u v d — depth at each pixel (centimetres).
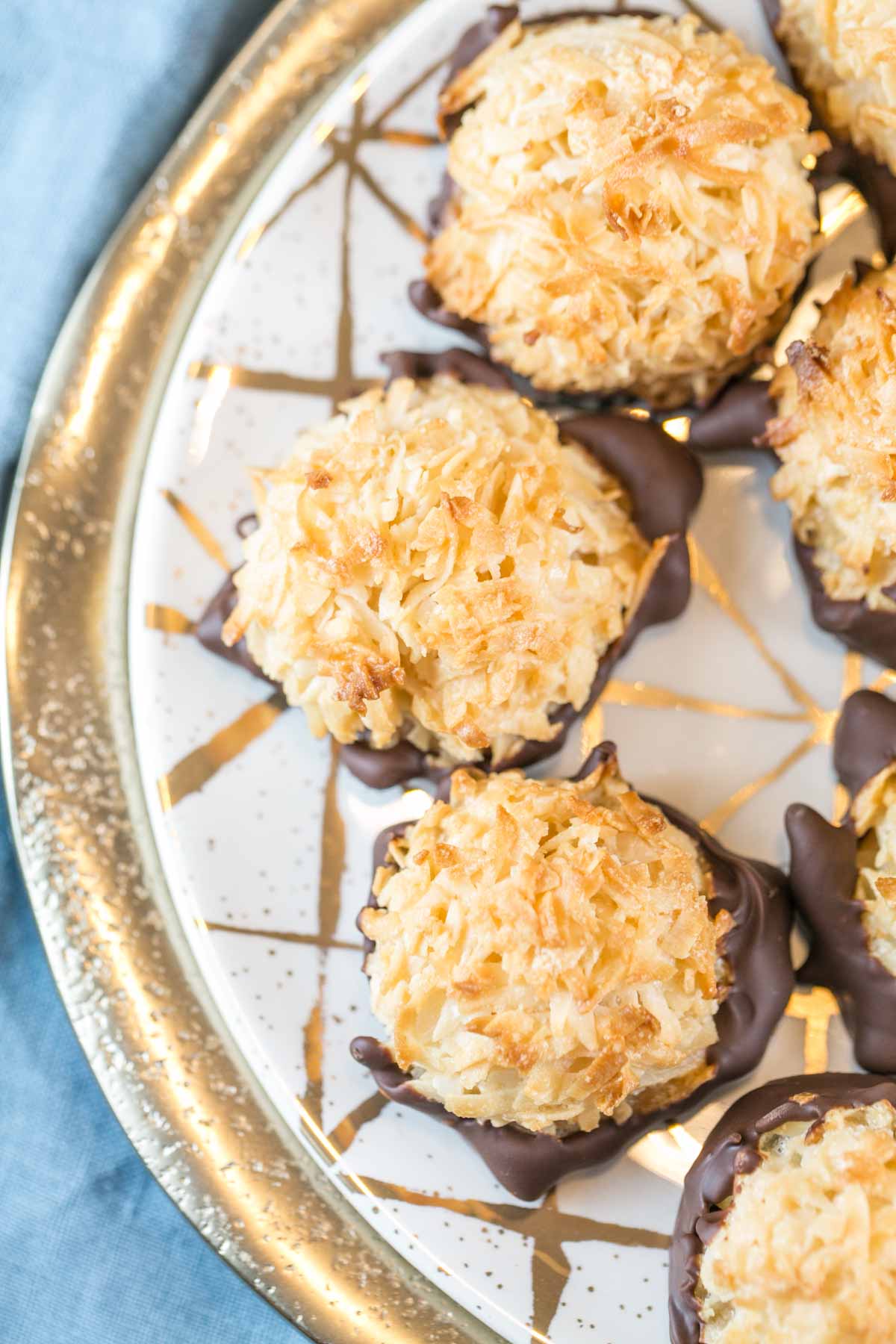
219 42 31
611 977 27
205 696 30
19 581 30
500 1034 27
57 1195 31
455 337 30
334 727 29
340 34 31
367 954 29
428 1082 28
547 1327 28
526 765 29
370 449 28
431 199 30
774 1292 26
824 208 30
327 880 30
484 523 28
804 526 29
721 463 30
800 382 28
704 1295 27
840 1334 26
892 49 28
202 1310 31
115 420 31
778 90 29
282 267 30
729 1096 29
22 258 31
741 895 28
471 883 27
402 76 30
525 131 28
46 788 30
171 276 31
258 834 30
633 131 28
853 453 28
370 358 30
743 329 28
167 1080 30
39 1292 31
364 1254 29
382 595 28
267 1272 29
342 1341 29
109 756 30
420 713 29
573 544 29
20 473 31
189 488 30
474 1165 29
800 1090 28
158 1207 31
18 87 32
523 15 30
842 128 29
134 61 31
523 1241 29
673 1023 27
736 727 30
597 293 28
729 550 30
